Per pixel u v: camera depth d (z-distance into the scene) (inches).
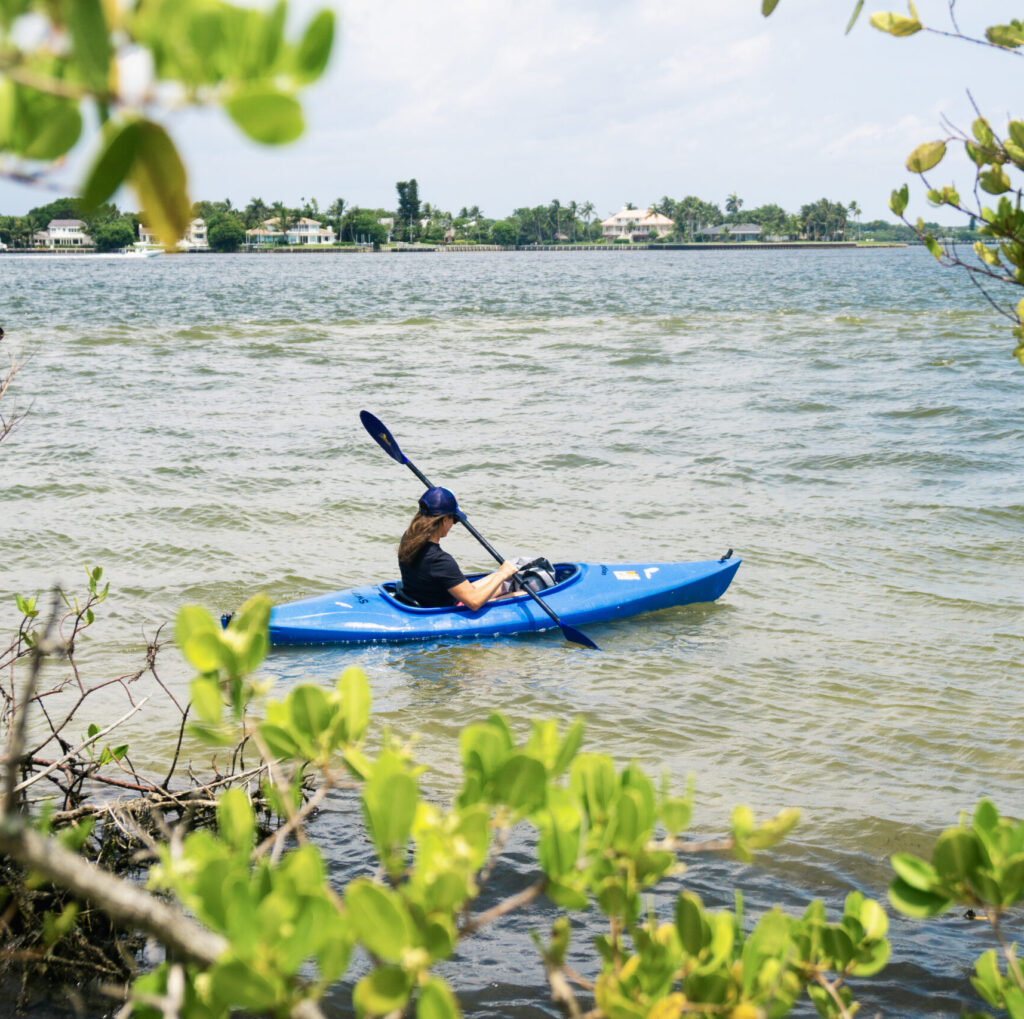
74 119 33.8
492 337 1050.7
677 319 1248.8
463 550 366.3
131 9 32.1
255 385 728.3
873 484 451.8
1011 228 90.7
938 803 190.2
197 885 51.4
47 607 293.4
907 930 152.9
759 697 239.9
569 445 534.6
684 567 312.0
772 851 172.1
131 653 261.1
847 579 331.3
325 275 2874.0
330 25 33.4
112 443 523.2
